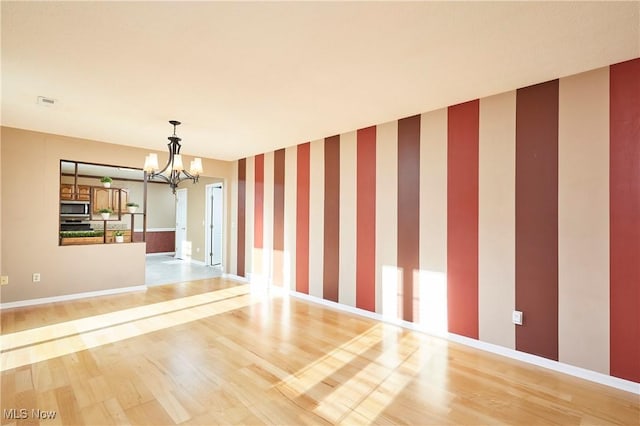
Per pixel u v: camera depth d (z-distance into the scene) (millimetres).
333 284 4590
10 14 1895
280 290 5449
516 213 2979
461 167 3340
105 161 5047
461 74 2672
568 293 2693
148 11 1872
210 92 3051
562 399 2320
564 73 2652
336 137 4582
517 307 2957
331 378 2584
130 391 2359
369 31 2062
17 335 3377
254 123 4031
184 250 8898
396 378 2598
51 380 2494
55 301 4633
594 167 2586
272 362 2846
